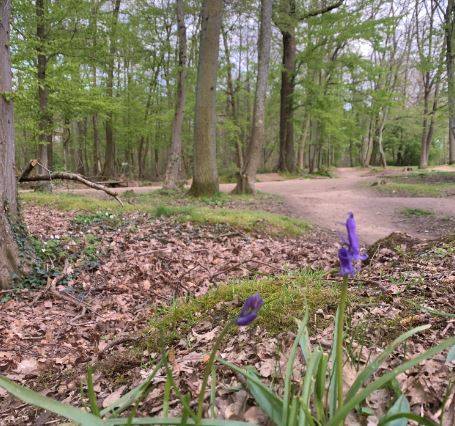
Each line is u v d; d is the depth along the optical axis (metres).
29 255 6.56
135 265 6.86
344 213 12.71
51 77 14.11
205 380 1.33
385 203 13.82
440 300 3.33
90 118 32.41
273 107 34.12
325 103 25.30
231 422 1.39
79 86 15.03
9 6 6.28
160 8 20.30
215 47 14.31
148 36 21.08
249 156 15.92
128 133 28.97
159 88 27.48
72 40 14.72
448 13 20.31
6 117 6.30
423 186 17.28
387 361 2.35
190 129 32.84
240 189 15.90
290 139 27.91
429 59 22.11
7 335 4.70
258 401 1.60
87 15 14.51
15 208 6.51
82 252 7.38
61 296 5.85
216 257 7.37
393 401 1.80
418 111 33.44
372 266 5.12
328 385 1.85
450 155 32.03
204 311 3.85
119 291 6.05
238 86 28.80
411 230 10.72
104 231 8.71
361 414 1.84
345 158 60.06
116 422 1.42
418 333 2.76
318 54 23.81
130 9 21.39
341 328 1.38
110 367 3.22
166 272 6.59
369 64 23.94
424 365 2.26
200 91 14.51
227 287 4.27
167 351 3.14
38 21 13.99
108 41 17.31
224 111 32.16
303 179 24.73
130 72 26.81
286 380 1.61
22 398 1.38
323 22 21.61
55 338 4.67
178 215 10.15
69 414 1.39
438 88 30.55
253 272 6.20
